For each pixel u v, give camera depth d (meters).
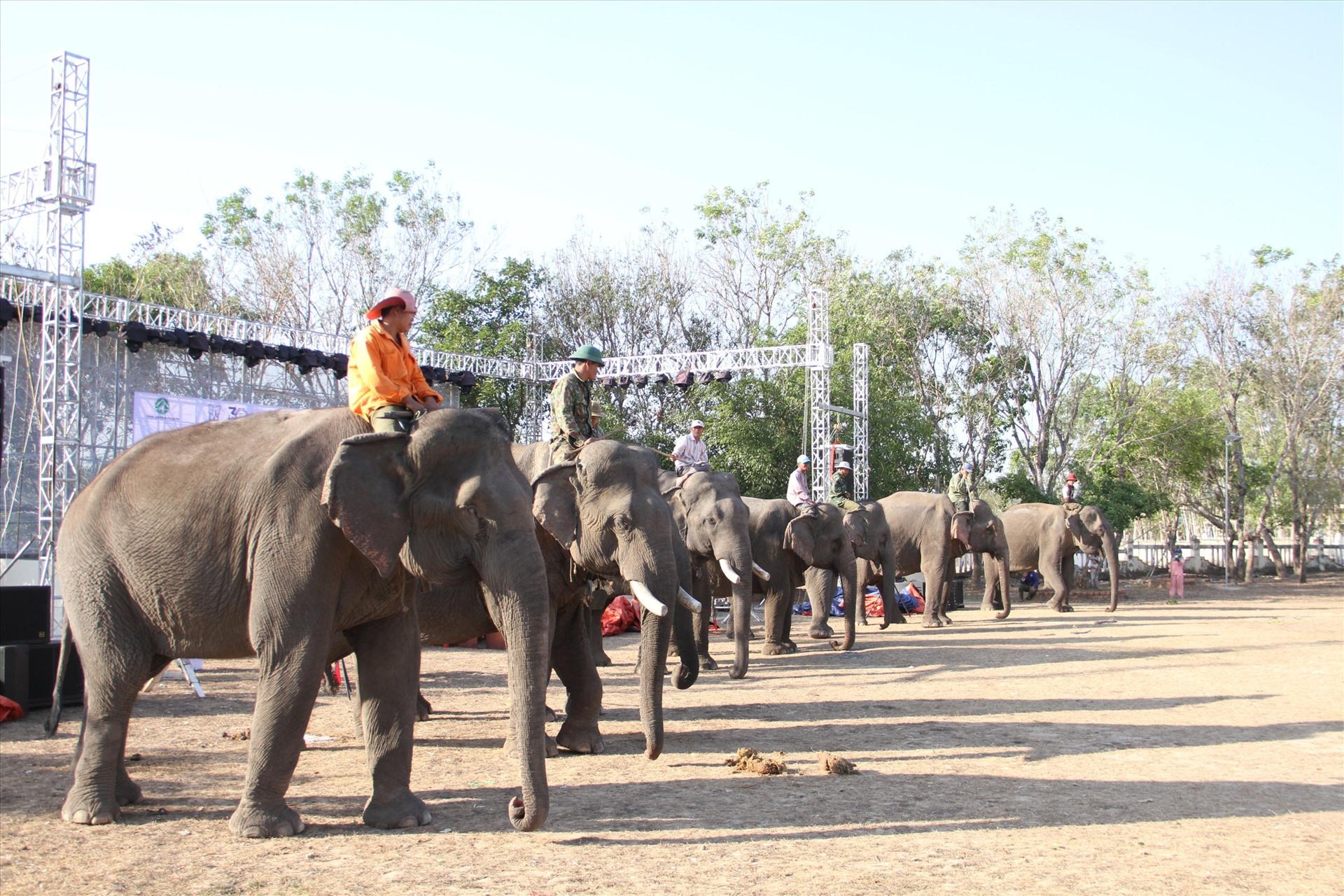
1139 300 40.88
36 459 20.80
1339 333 42.78
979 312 40.91
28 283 19.22
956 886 5.13
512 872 5.29
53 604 14.33
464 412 5.96
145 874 5.23
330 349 25.64
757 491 32.47
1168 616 23.86
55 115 17.45
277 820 5.95
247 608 6.09
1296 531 45.56
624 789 7.23
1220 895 5.05
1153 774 7.80
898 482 34.59
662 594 8.26
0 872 5.24
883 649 16.83
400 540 5.70
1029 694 11.80
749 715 10.41
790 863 5.50
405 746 6.32
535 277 41.03
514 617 5.62
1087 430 45.62
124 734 6.45
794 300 43.12
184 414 23.22
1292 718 10.25
